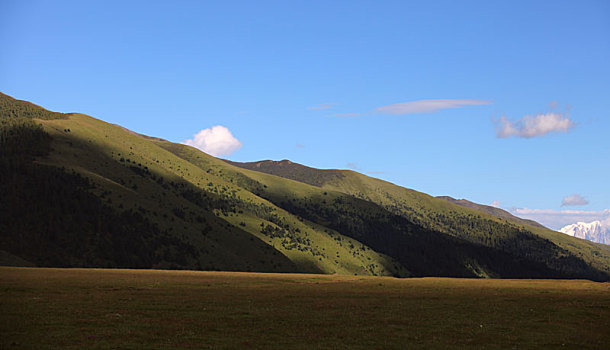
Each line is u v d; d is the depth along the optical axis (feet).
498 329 175.52
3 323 154.30
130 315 179.63
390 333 162.30
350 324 177.06
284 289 314.76
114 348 129.80
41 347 127.85
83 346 130.41
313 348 137.08
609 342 157.89
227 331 157.17
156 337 143.84
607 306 244.42
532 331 172.96
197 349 131.34
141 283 320.09
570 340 158.81
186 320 173.88
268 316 189.78
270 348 135.54
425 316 202.08
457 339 156.04
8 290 242.58
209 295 259.19
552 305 246.88
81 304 203.31
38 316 168.86
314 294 282.97
